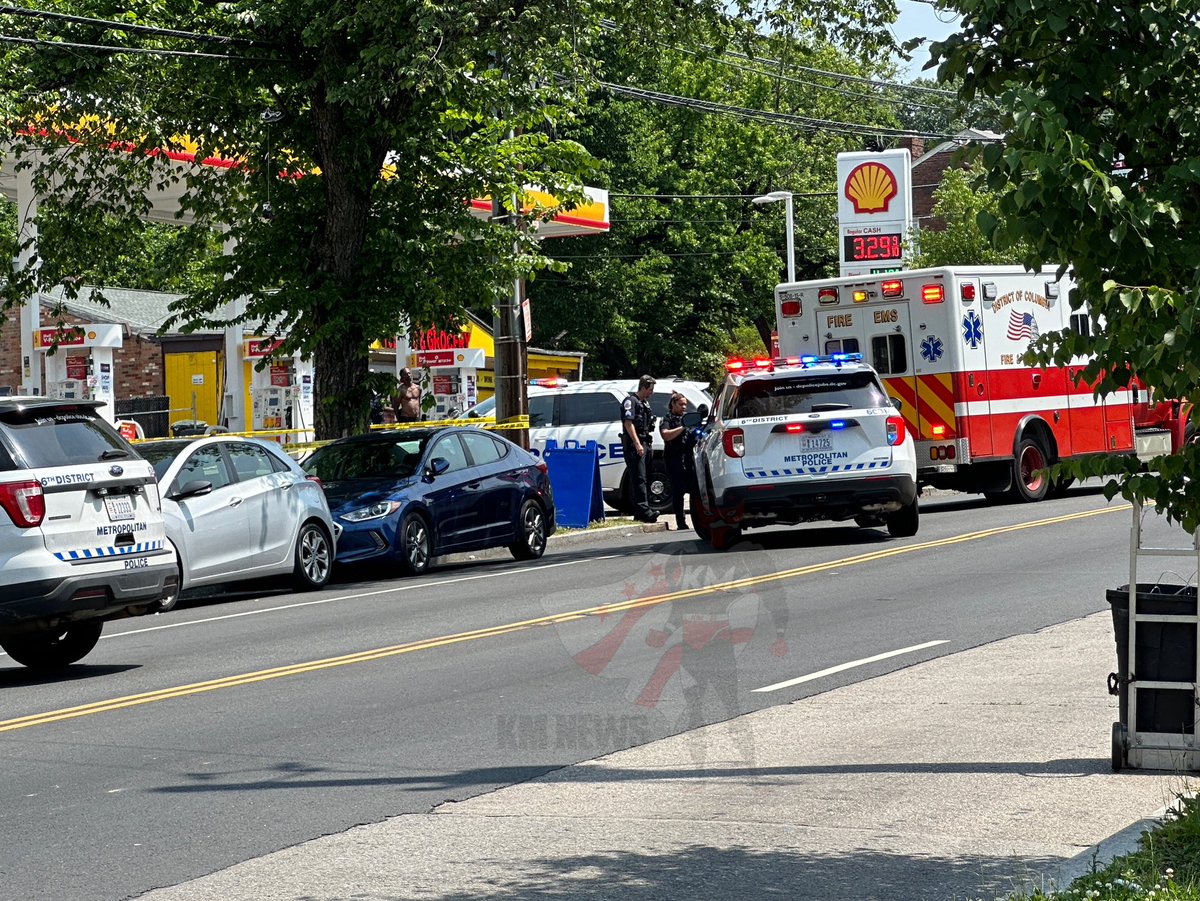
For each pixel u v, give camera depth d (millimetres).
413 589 17328
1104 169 5516
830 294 24484
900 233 45219
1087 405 25719
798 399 18688
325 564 18156
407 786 7984
